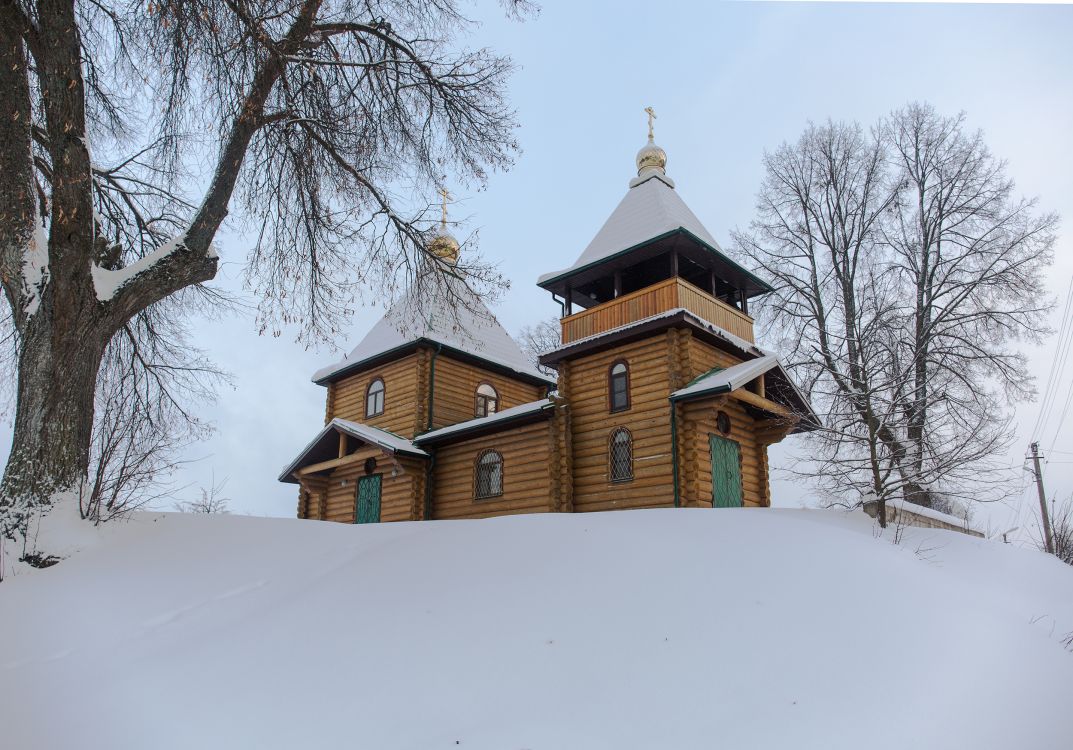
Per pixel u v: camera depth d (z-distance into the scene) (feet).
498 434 65.51
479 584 20.56
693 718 13.01
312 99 42.65
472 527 27.86
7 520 27.48
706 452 53.57
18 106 31.55
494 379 81.05
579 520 27.48
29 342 30.86
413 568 22.84
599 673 14.80
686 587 19.47
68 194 30.89
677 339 55.16
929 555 35.78
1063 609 29.50
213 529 31.04
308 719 13.69
